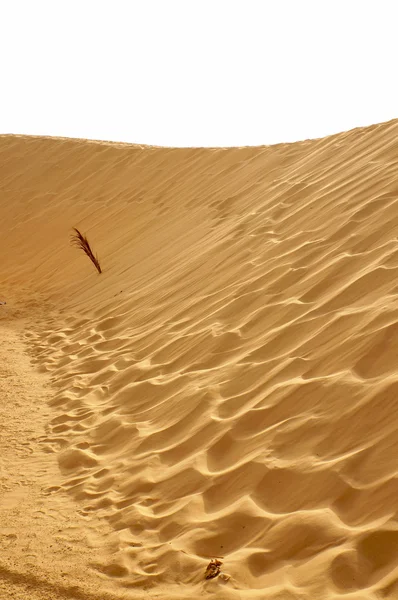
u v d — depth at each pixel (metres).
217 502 3.28
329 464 3.05
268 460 3.31
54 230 15.38
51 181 18.33
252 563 2.73
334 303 4.54
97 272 11.11
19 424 5.19
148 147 18.14
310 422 3.42
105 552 3.14
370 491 2.79
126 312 7.79
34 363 7.09
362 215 5.88
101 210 15.11
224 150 14.37
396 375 3.35
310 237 6.22
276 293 5.41
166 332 6.14
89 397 5.46
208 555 2.91
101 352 6.68
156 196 14.08
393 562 2.46
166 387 4.89
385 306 4.04
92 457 4.31
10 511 3.72
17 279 13.10
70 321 8.77
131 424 4.56
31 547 3.27
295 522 2.83
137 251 11.02
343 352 3.84
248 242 7.31
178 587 2.75
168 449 3.96
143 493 3.62
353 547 2.56
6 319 9.76
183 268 8.02
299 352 4.18
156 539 3.16
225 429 3.79
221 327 5.42
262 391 3.99
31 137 22.45
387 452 2.94
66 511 3.65
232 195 10.96
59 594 2.85
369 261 4.89
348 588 2.42
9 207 17.89
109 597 2.77
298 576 2.56
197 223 10.47
